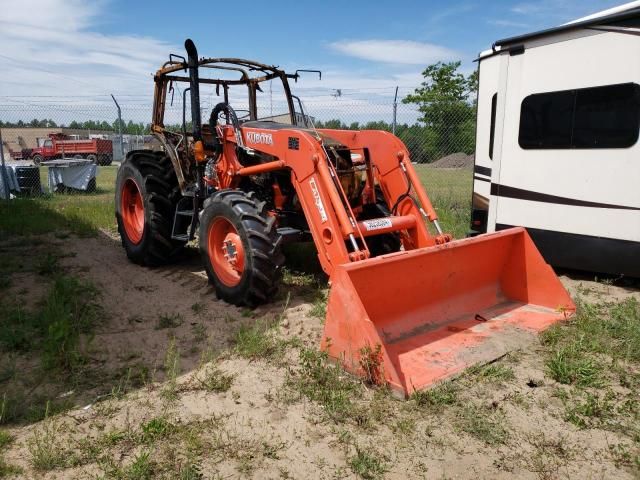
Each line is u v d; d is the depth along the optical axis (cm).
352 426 278
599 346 370
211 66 550
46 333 391
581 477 241
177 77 594
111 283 536
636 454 256
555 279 424
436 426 278
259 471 243
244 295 441
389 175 473
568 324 406
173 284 534
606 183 529
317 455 255
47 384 325
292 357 359
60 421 283
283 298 477
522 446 263
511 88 590
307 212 422
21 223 850
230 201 445
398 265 357
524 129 584
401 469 245
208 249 478
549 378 331
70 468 245
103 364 352
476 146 679
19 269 586
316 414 289
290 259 605
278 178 491
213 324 422
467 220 874
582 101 535
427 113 1388
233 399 305
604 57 515
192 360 358
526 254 436
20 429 276
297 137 425
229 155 513
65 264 614
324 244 407
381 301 360
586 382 323
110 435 265
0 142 1178
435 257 382
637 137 502
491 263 435
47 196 1323
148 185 570
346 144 508
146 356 365
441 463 249
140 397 308
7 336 380
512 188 604
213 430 274
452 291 411
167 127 602
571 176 552
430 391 302
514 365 347
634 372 343
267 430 274
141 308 461
